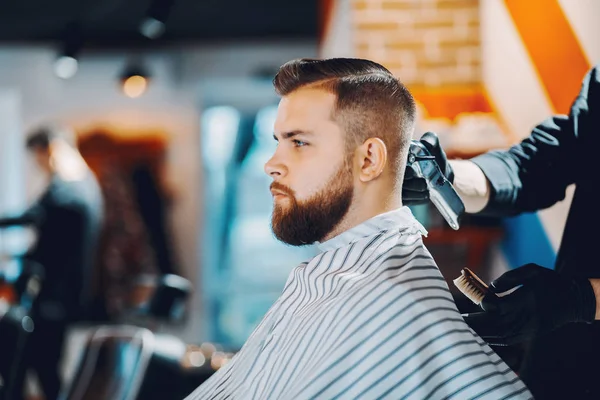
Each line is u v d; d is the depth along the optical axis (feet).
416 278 4.70
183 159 25.00
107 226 24.36
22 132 24.63
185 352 11.41
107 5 22.36
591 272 6.04
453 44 13.83
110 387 9.58
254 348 5.28
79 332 21.98
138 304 12.24
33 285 17.30
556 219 9.14
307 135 5.08
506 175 6.32
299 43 23.94
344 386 4.51
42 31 22.57
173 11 22.47
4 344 12.96
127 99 24.86
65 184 17.74
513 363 6.71
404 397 4.46
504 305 5.21
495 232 13.83
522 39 10.64
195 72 24.80
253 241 25.95
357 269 4.91
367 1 13.93
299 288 5.20
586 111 6.27
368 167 5.07
